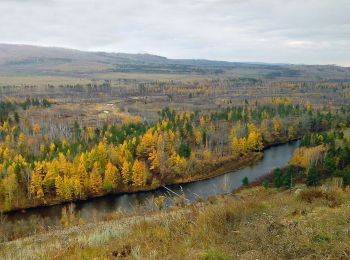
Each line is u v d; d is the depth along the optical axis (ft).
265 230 44.50
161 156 342.85
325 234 42.01
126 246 47.52
